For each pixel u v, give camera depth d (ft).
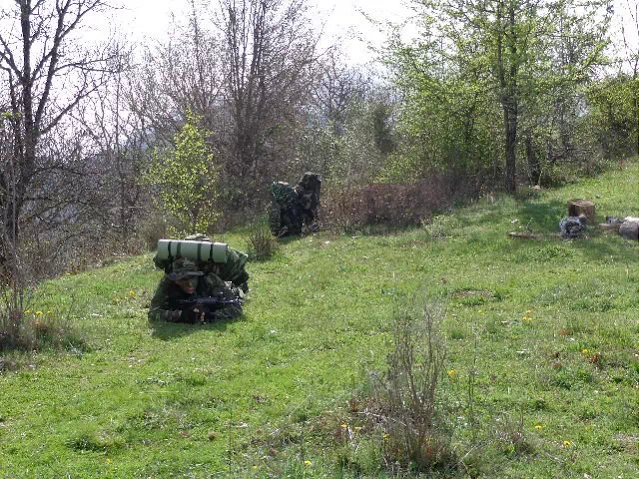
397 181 71.56
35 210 67.00
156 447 22.11
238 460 20.89
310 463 20.01
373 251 51.80
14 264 33.86
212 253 36.24
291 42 84.89
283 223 60.70
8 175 43.50
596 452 21.08
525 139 70.59
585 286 38.14
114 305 40.32
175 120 86.33
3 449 22.20
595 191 63.36
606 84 83.82
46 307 39.47
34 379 28.22
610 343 29.35
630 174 69.77
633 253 45.01
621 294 36.60
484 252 48.44
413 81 69.87
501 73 64.75
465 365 27.63
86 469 20.74
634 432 22.25
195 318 35.63
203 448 21.76
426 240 53.06
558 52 67.36
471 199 65.41
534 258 45.93
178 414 24.02
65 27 69.10
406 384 21.24
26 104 66.54
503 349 29.50
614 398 24.52
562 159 74.33
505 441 21.30
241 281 38.60
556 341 30.22
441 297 38.34
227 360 29.89
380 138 96.17
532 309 35.55
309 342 31.91
